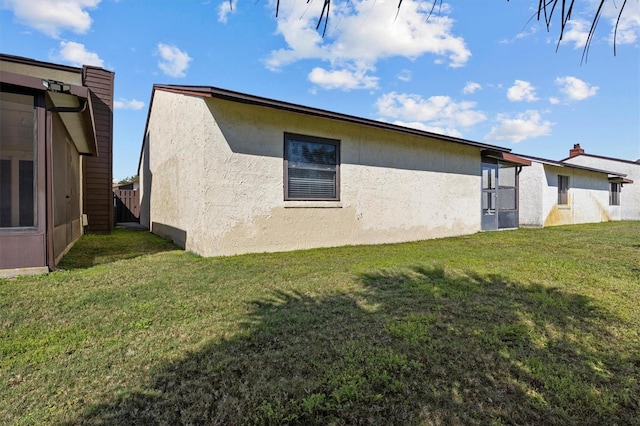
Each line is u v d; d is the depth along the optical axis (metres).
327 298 3.54
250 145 6.34
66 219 6.50
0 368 2.12
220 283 4.12
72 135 7.00
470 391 1.90
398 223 8.82
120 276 4.43
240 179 6.23
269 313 3.08
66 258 5.84
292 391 1.88
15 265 4.26
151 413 1.71
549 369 2.13
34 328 2.73
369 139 8.17
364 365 2.14
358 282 4.19
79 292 3.68
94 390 1.90
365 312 3.11
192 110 6.62
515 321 2.90
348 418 1.67
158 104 10.22
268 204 6.57
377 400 1.80
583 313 3.12
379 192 8.41
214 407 1.75
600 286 4.04
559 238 9.33
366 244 8.06
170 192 8.73
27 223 4.41
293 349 2.36
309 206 7.13
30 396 1.84
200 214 6.08
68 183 6.80
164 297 3.54
